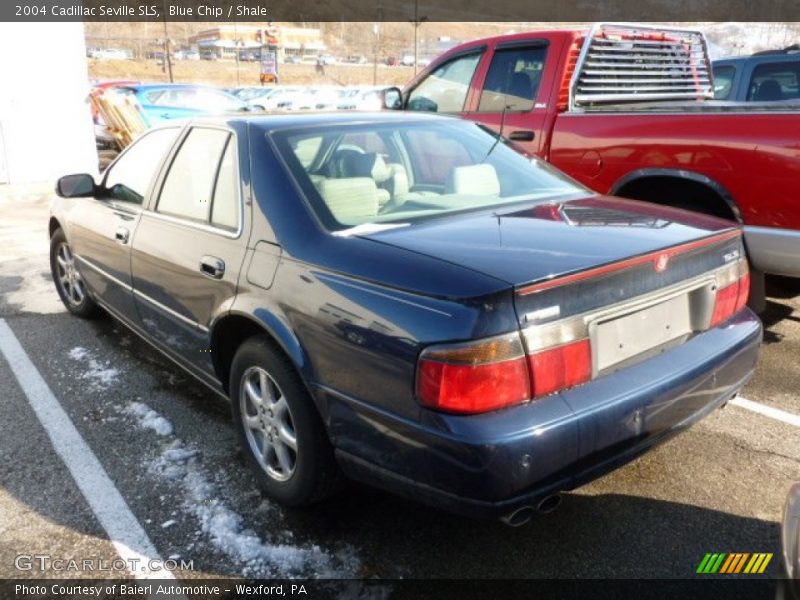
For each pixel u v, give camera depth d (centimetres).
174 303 346
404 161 338
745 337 280
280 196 286
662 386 240
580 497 295
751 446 333
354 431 241
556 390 220
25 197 1077
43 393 403
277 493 289
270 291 272
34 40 1086
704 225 279
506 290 209
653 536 270
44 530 280
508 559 260
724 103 490
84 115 1157
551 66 538
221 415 375
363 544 269
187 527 281
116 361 450
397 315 224
